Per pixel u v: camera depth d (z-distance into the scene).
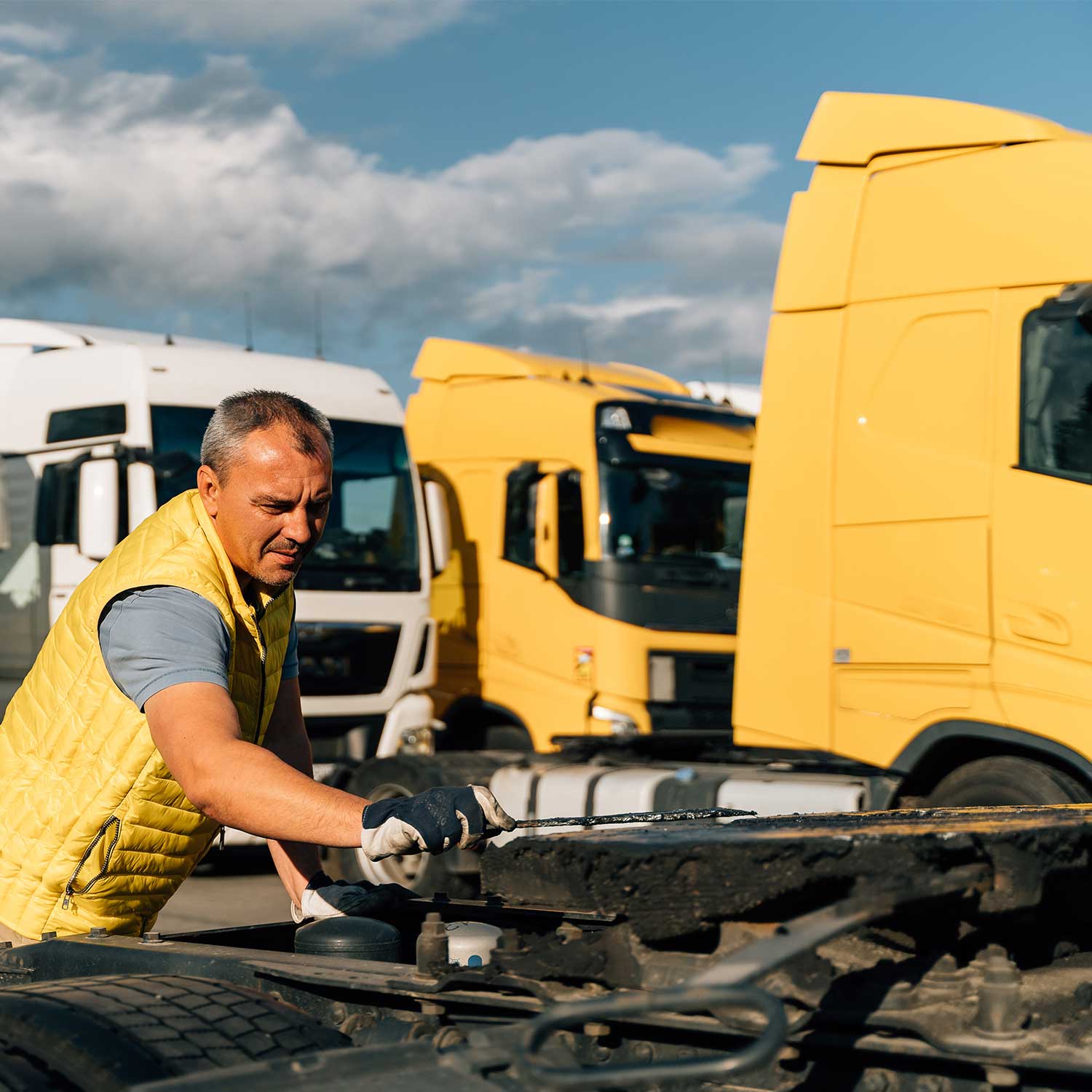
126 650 2.39
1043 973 1.89
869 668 6.05
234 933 2.59
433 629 9.84
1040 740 5.58
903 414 5.98
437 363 10.70
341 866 8.04
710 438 10.23
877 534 6.03
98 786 2.53
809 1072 1.69
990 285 5.75
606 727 9.34
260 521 2.49
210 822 2.70
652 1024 1.73
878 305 6.07
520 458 9.97
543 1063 1.63
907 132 6.04
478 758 7.96
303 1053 1.79
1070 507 5.52
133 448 8.66
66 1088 1.69
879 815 2.38
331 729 9.34
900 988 1.69
